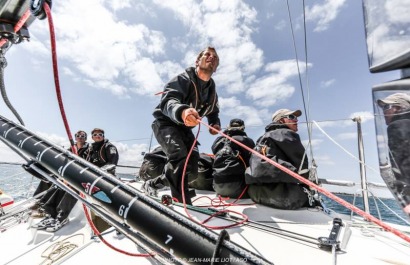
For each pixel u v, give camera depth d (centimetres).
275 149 210
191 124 146
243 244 128
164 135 220
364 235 141
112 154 414
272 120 264
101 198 65
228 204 221
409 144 45
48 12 98
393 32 49
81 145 470
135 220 56
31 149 93
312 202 213
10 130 106
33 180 338
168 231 50
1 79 122
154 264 105
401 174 48
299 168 206
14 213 205
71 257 116
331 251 118
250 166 223
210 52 221
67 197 186
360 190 197
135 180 394
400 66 49
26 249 141
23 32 128
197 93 227
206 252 44
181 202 213
